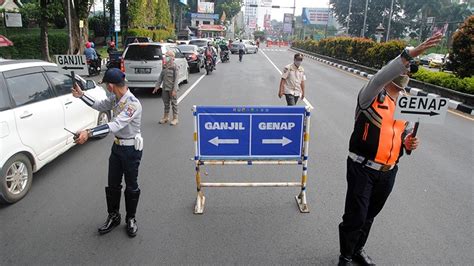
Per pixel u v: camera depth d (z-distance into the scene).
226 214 4.63
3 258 3.67
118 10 27.38
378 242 4.08
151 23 41.47
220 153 4.71
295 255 3.82
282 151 4.74
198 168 4.73
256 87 15.67
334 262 3.72
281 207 4.84
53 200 4.91
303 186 4.82
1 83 4.85
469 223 4.53
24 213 4.56
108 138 7.71
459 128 9.44
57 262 3.63
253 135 4.67
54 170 5.94
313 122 9.55
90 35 34.19
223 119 4.60
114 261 3.66
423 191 5.45
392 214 4.72
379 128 3.20
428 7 64.12
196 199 5.00
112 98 4.05
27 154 5.11
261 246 3.96
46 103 5.59
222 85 15.98
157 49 12.86
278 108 4.60
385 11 65.19
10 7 32.75
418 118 3.17
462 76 13.28
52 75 6.00
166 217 4.52
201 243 3.99
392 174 3.39
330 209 4.80
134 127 3.94
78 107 6.53
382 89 3.15
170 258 3.71
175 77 8.82
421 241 4.11
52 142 5.66
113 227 4.27
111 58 18.53
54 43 22.77
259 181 5.69
